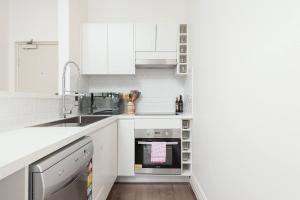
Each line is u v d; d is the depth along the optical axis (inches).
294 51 30.2
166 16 132.6
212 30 72.1
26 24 136.7
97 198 69.1
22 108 64.3
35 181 31.6
